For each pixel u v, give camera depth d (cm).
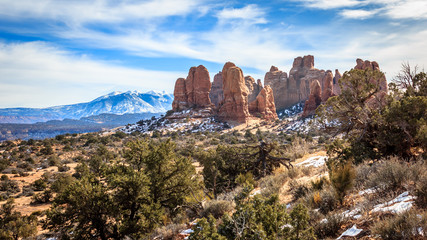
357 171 763
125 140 12138
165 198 1706
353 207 543
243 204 475
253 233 434
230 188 1722
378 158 1112
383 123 1151
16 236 2458
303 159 1739
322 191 689
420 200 434
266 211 458
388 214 438
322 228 492
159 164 1661
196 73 19125
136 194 1398
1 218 2881
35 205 3750
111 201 1370
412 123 989
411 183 521
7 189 4653
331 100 1454
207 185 1844
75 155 8831
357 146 1173
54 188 3947
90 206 1332
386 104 1272
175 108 19475
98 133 16862
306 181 955
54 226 1361
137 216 1434
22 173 5909
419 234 343
